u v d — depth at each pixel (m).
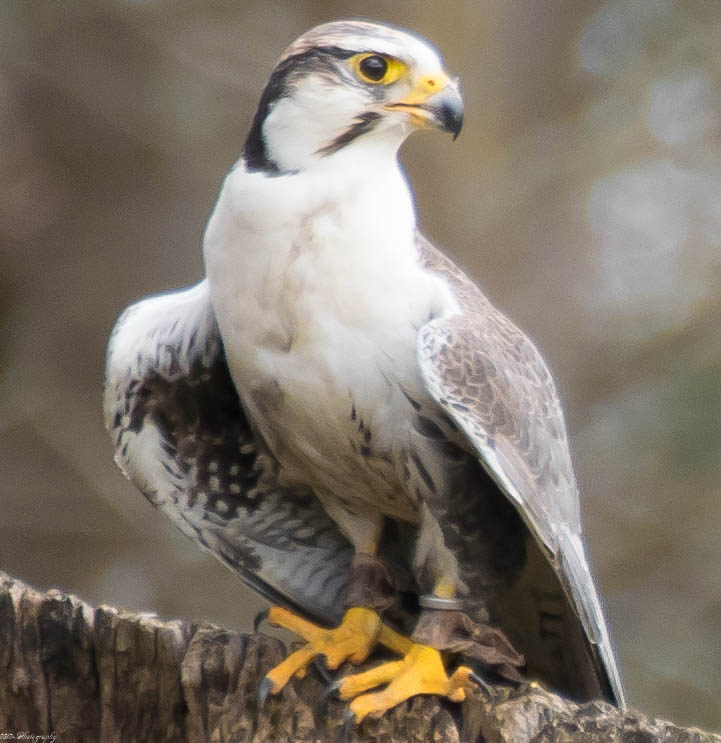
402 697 7.65
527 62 20.02
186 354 8.73
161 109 20.70
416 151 18.81
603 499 18.45
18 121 21.02
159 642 7.83
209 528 8.92
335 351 8.07
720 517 18.20
